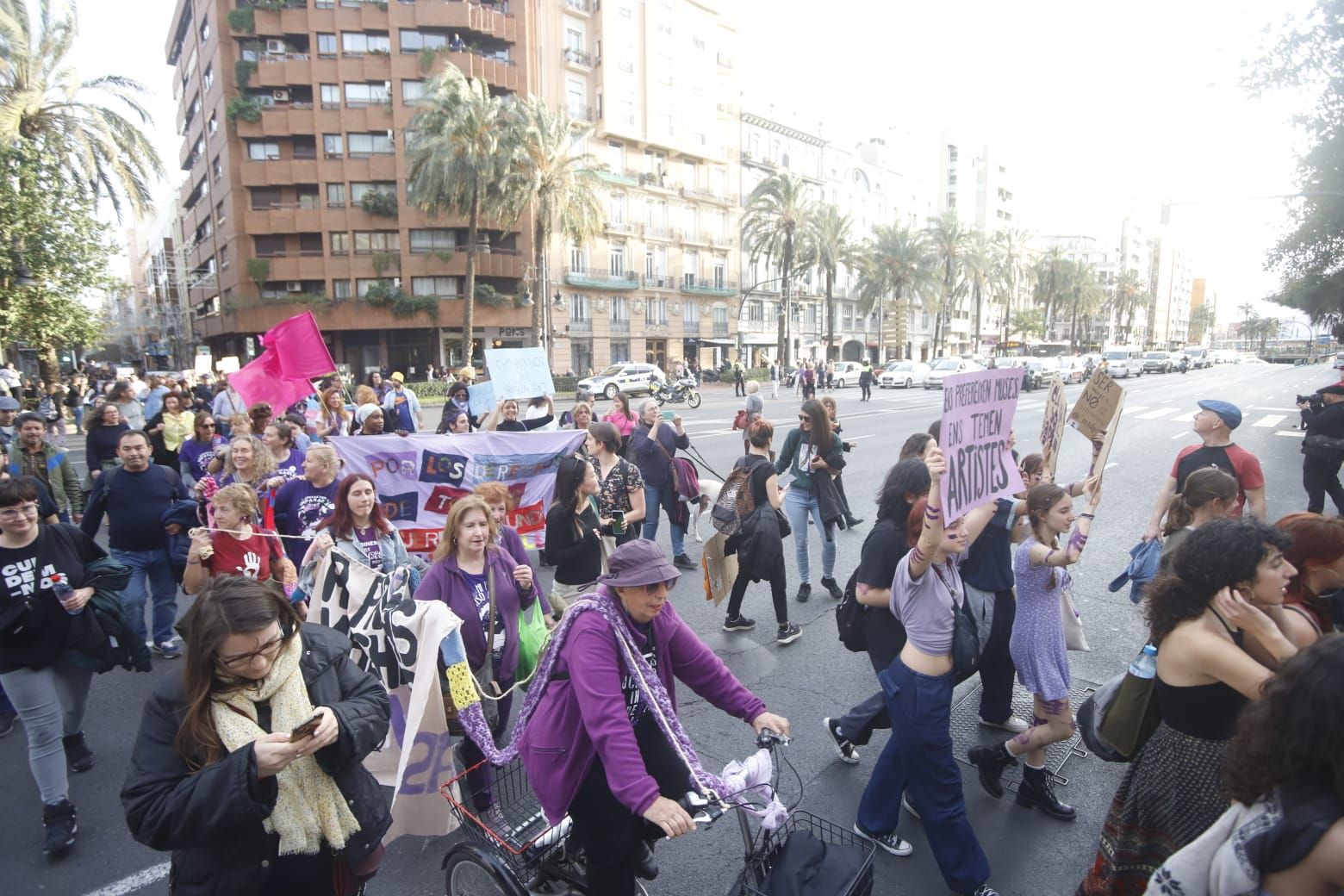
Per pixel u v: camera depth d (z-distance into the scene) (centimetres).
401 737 307
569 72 4653
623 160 4916
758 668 525
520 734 244
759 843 260
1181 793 226
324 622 335
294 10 3962
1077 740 429
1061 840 338
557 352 4575
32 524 335
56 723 339
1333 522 276
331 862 212
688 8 5162
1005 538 390
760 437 565
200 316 5475
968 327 9200
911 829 353
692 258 5438
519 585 379
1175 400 2888
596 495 535
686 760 226
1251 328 12275
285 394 773
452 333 4306
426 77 3991
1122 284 10456
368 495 385
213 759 183
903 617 302
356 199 4109
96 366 4044
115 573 360
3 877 319
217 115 4266
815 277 6625
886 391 3994
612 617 232
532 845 254
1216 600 222
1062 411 469
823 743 425
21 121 1894
